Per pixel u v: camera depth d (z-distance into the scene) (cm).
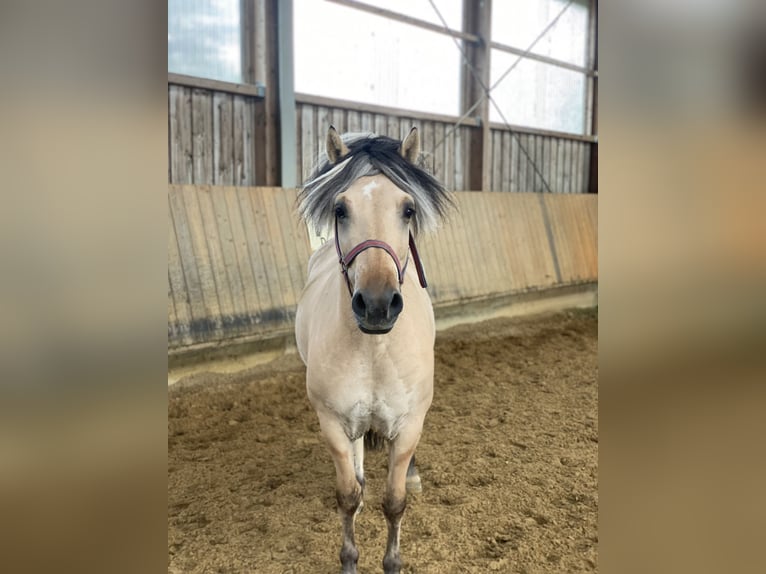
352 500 192
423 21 667
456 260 639
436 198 191
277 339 485
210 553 217
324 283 219
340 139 191
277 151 567
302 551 219
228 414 374
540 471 283
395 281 154
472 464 292
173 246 442
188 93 513
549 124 846
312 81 590
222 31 527
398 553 195
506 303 684
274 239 505
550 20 810
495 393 414
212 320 447
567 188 898
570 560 209
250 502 257
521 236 726
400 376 179
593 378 454
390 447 196
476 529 230
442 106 718
